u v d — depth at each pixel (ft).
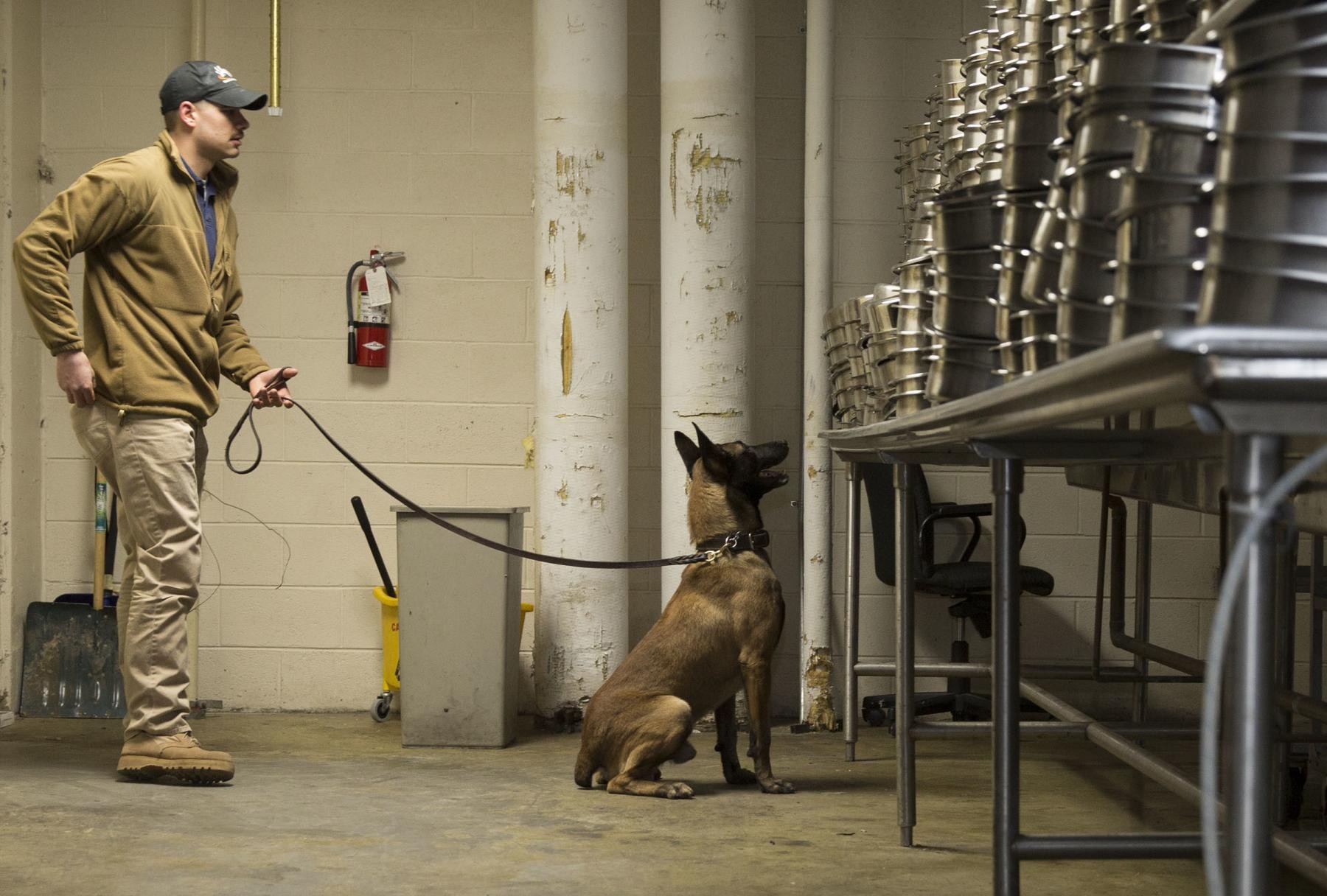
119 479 11.93
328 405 17.25
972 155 7.82
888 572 15.69
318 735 15.44
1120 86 4.25
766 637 12.30
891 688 16.96
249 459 17.20
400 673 14.75
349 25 17.21
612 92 16.03
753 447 13.02
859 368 11.66
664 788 11.95
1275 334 2.89
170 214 11.94
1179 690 16.76
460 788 12.36
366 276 17.02
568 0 15.85
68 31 17.07
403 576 14.78
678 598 12.63
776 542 17.03
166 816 10.75
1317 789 12.55
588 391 15.90
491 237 17.28
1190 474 8.61
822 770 13.57
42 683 16.62
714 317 15.88
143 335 11.80
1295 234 3.21
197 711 16.71
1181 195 3.86
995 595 6.26
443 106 17.26
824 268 16.34
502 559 14.71
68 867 9.12
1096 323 4.38
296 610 17.20
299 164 17.17
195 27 16.84
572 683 15.81
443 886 8.81
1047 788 12.63
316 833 10.32
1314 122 3.23
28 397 16.74
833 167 16.69
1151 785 12.79
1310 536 15.43
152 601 11.96
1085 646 16.87
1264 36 3.32
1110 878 9.37
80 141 17.08
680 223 15.97
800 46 17.10
